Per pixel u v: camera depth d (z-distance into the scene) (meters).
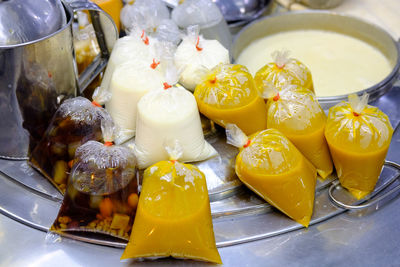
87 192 0.82
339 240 0.84
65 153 0.93
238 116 0.99
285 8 1.65
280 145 0.85
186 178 0.80
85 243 0.86
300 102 0.93
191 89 1.12
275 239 0.85
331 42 1.44
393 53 1.30
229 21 1.50
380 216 0.88
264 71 1.08
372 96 1.12
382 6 1.63
